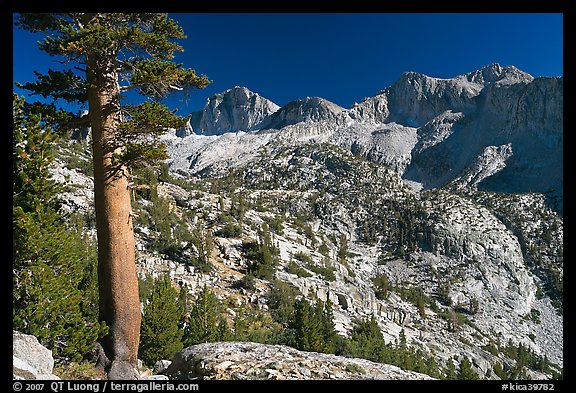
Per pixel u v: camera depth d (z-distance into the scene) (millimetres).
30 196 15180
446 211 183875
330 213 185375
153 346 23609
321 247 104562
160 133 12461
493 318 131875
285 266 71812
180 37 13320
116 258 11805
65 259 14766
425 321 94438
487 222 180500
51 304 12641
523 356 100062
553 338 130250
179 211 74688
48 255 14148
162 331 23938
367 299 81125
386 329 69812
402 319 85500
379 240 175000
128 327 11680
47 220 14797
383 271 150500
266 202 172125
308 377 9562
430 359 57219
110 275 11734
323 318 39969
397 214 187125
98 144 12141
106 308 11727
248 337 31172
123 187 12281
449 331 94125
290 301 52438
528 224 185500
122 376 10914
